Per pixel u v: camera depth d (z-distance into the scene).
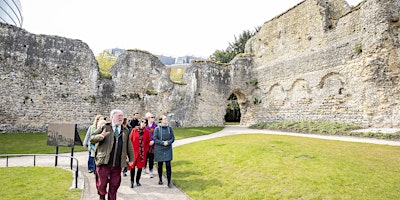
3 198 4.58
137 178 6.08
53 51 16.97
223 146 9.72
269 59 22.30
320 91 16.91
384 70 12.96
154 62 21.55
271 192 5.02
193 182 6.20
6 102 15.02
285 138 11.26
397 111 12.31
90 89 18.09
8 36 15.52
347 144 9.02
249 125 23.33
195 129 19.27
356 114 14.23
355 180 5.18
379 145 8.63
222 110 23.11
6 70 15.20
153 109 20.80
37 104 15.97
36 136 14.09
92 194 5.25
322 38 17.28
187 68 22.94
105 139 4.27
